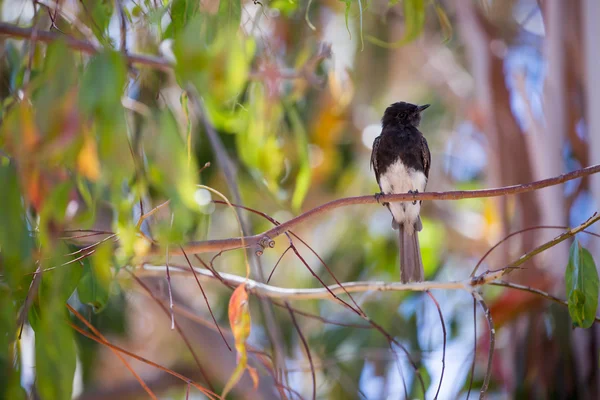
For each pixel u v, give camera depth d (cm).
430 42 1700
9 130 574
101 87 536
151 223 802
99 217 857
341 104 1303
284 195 1088
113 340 1375
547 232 1197
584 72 1192
